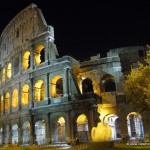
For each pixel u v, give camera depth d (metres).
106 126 33.25
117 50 68.88
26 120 67.69
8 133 75.12
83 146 45.66
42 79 65.81
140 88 45.78
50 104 61.81
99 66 65.19
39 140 64.62
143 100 46.09
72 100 58.34
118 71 63.22
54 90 64.81
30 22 75.12
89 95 57.12
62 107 59.78
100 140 32.41
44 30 69.38
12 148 48.12
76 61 66.12
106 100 61.91
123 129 58.62
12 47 81.12
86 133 58.69
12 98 75.75
